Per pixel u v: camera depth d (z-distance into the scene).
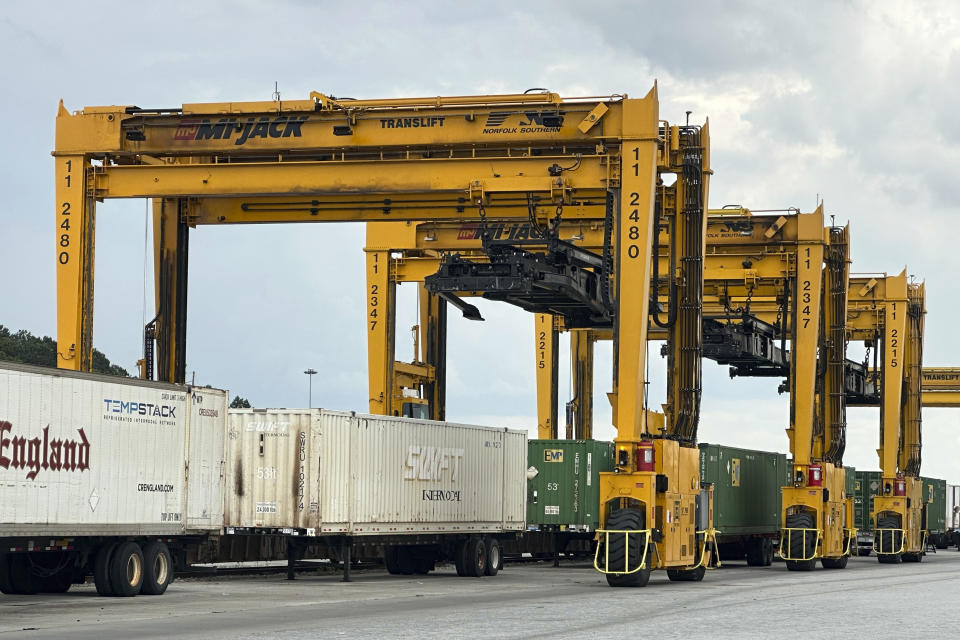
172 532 30.56
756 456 54.66
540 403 65.88
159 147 37.53
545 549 48.12
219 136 37.50
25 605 27.28
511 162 37.00
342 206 42.12
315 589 33.22
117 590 29.50
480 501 41.22
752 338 53.31
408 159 37.31
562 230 50.12
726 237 50.22
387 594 31.59
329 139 37.25
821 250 49.69
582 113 36.34
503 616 25.22
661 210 40.69
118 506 28.75
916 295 64.69
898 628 23.83
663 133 39.03
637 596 31.67
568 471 45.81
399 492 37.34
